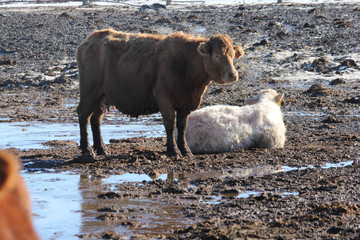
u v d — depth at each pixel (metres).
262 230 7.22
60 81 33.12
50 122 22.41
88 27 49.16
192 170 11.76
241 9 55.69
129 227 7.61
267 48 37.16
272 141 14.10
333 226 7.27
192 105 13.00
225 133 13.72
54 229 7.57
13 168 1.09
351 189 9.56
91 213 8.42
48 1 82.44
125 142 16.70
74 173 11.92
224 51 12.02
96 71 13.56
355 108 22.52
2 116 24.27
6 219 1.07
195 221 7.86
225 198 9.24
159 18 52.06
